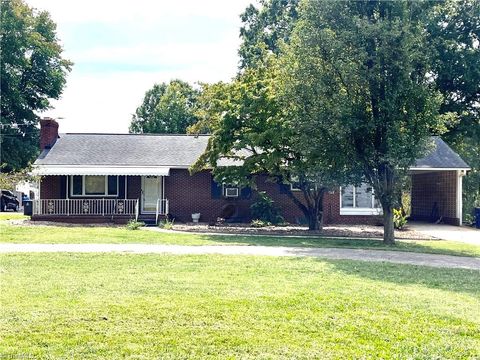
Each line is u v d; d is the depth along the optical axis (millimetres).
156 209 28547
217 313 7910
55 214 27609
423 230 26969
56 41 48906
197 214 29078
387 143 18531
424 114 18766
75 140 31734
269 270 12023
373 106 19250
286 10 46156
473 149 45188
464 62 37000
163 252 15141
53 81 47750
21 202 52906
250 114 22594
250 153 29578
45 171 26984
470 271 12828
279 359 6082
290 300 8805
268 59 24156
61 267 12266
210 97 24094
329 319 7734
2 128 43906
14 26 43344
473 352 6457
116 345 6465
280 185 29250
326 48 18766
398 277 11586
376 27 18016
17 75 45312
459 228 28469
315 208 24500
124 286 9867
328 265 13031
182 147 31469
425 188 35250
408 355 6293
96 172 27500
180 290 9547
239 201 29359
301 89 18953
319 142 18859
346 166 19641
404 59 18344
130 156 29938
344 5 19016
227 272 11664
